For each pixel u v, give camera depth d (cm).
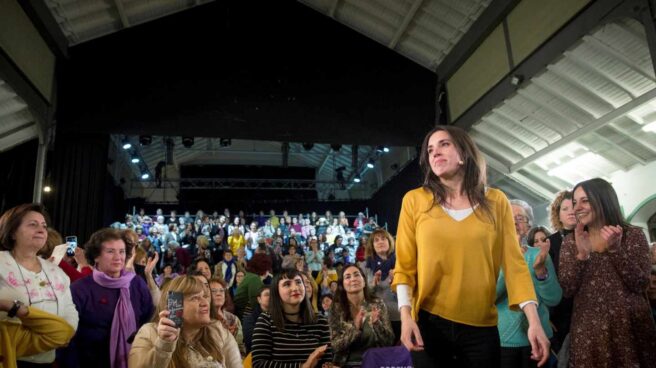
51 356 257
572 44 684
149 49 1026
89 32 992
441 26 998
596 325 201
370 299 348
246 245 1332
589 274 210
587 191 210
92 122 962
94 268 307
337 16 1110
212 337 243
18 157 878
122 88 992
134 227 1373
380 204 1691
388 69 1107
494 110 891
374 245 445
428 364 148
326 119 1054
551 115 822
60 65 968
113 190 1434
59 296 260
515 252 153
